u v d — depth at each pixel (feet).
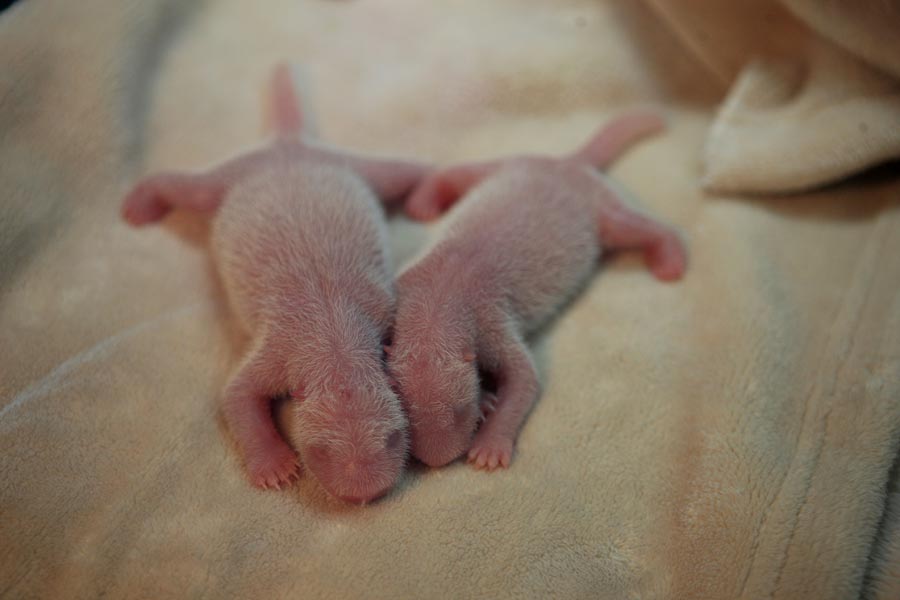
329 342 1.50
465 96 1.91
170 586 1.36
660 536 1.43
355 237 1.62
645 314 1.64
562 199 1.71
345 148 1.84
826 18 1.67
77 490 1.42
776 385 1.51
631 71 1.93
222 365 1.57
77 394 1.50
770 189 1.74
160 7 1.85
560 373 1.58
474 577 1.38
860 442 1.44
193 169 1.79
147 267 1.66
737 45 1.85
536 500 1.44
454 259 1.59
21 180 1.65
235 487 1.45
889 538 1.40
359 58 1.94
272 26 1.94
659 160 1.84
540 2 1.99
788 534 1.38
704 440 1.47
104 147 1.73
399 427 1.45
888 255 1.60
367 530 1.41
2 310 1.57
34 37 1.73
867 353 1.51
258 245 1.60
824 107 1.74
